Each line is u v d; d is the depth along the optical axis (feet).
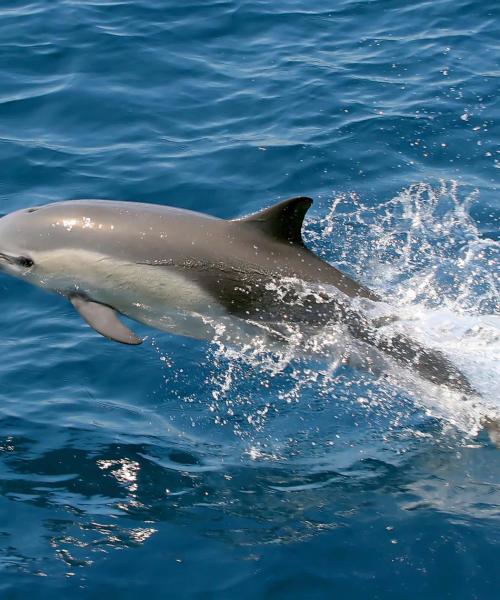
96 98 91.35
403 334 57.21
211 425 57.98
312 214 75.51
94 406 59.52
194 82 94.02
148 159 83.41
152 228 56.08
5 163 82.89
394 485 52.54
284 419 58.18
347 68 95.14
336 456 55.26
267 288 55.26
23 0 107.65
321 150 83.20
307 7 106.22
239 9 105.29
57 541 48.80
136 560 47.50
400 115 87.15
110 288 56.49
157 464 54.65
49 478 53.47
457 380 56.03
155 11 104.94
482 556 47.06
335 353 56.54
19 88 92.99
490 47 97.30
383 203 76.95
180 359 62.95
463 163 81.76
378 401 59.16
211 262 55.21
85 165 82.84
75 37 100.12
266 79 94.12
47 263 57.06
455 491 51.93
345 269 69.15
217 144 85.10
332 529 49.19
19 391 60.49
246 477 53.62
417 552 47.42
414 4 105.40
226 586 45.80
